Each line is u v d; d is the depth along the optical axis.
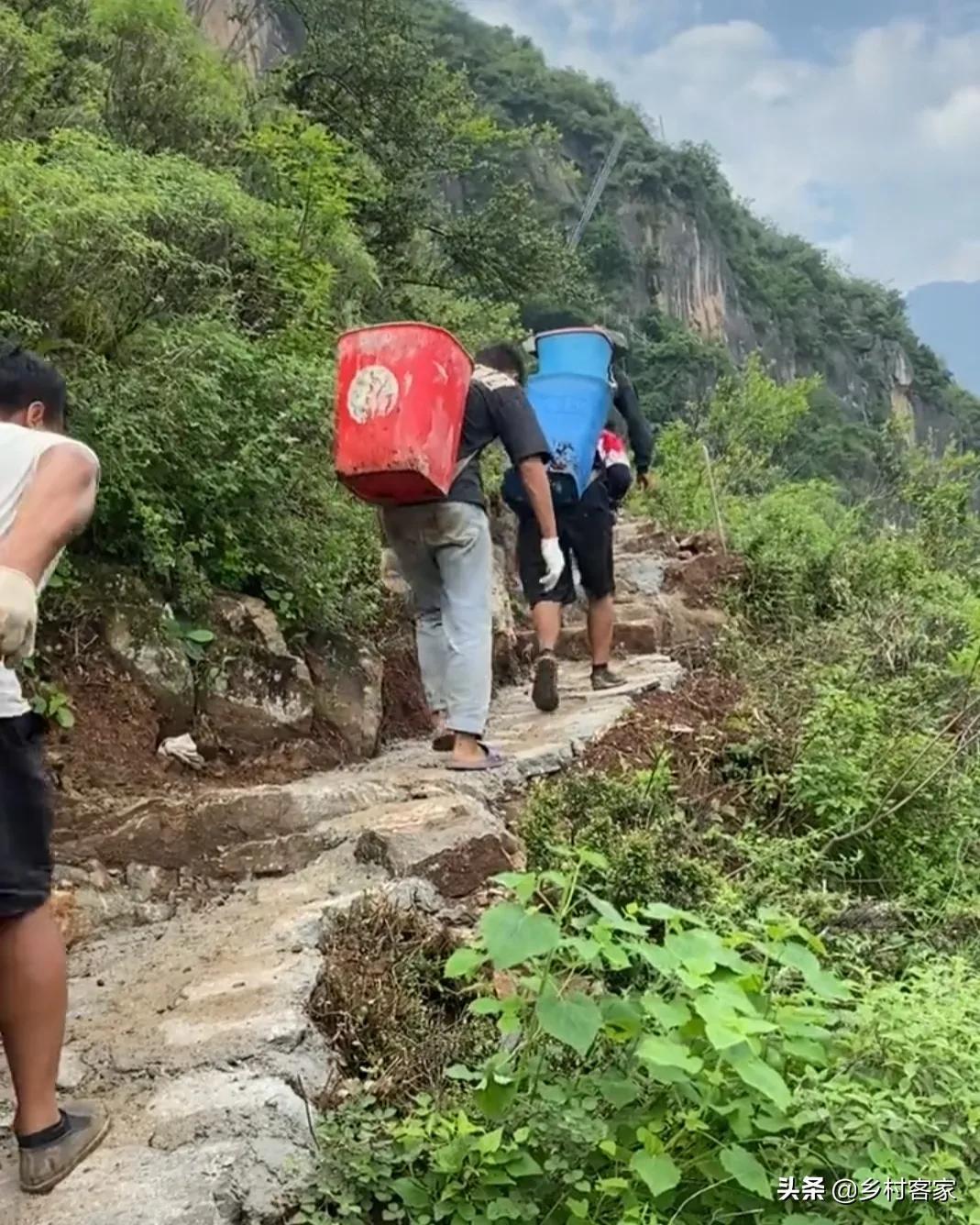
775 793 5.21
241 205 6.58
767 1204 2.49
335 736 5.14
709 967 2.51
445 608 4.88
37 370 2.68
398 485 4.60
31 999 2.42
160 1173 2.40
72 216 4.77
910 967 3.61
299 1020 2.93
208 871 3.95
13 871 2.38
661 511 11.55
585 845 3.83
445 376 4.57
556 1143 2.53
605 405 6.17
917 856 4.95
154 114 8.79
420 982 3.32
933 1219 2.48
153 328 5.33
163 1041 2.88
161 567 4.69
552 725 5.65
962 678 6.68
